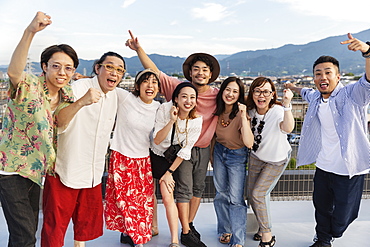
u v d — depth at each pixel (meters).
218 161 2.72
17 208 1.90
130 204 2.46
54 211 2.13
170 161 2.53
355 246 2.75
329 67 2.44
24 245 1.94
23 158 1.87
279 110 2.51
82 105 1.90
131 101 2.42
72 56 1.93
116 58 2.19
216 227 3.12
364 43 2.15
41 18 1.69
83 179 2.20
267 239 2.58
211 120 2.65
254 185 2.63
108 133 2.30
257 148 2.54
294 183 4.30
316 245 2.67
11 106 1.87
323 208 2.63
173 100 2.48
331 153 2.51
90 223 2.32
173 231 2.56
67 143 2.12
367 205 4.15
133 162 2.47
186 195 2.58
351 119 2.36
